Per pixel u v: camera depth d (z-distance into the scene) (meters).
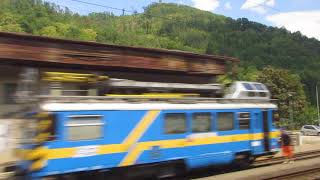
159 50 25.20
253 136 19.92
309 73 110.94
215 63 28.41
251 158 20.09
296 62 111.69
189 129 17.17
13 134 14.70
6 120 15.94
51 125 13.45
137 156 15.48
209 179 17.02
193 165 17.25
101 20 131.00
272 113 21.12
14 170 14.45
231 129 18.88
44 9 98.25
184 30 137.50
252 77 88.81
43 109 13.45
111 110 14.87
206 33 135.62
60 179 13.77
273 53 112.38
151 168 16.25
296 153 27.44
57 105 13.65
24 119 14.03
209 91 20.89
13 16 85.81
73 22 107.56
